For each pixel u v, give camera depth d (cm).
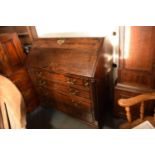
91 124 183
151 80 146
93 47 150
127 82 162
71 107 188
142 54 138
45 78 187
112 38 179
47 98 212
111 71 198
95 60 143
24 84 212
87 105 166
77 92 164
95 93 152
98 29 181
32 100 232
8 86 93
